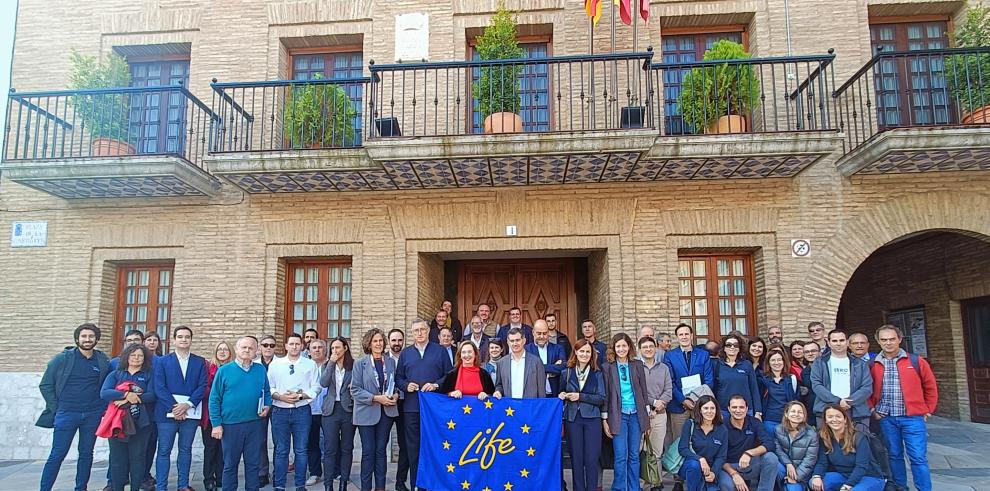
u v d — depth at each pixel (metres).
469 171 8.51
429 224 9.20
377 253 9.21
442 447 6.37
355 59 10.10
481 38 8.89
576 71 9.37
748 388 6.68
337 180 8.84
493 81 8.58
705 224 8.93
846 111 8.84
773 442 6.23
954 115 8.96
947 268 10.86
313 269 9.63
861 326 13.11
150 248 9.45
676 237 8.99
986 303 10.38
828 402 6.37
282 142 9.55
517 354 6.61
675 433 7.04
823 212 8.85
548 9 9.61
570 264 10.74
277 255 9.32
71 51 9.94
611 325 8.84
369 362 6.57
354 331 9.12
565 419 6.55
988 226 8.62
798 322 8.65
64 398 6.47
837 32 9.21
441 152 7.93
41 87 9.88
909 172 8.78
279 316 9.34
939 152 7.88
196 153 9.04
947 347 10.90
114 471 6.46
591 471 6.30
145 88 8.45
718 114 8.27
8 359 9.30
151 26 9.91
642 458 6.59
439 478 6.32
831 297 8.68
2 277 9.48
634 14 8.66
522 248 9.09
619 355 6.45
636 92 8.84
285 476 6.59
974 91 8.33
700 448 6.15
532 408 6.39
